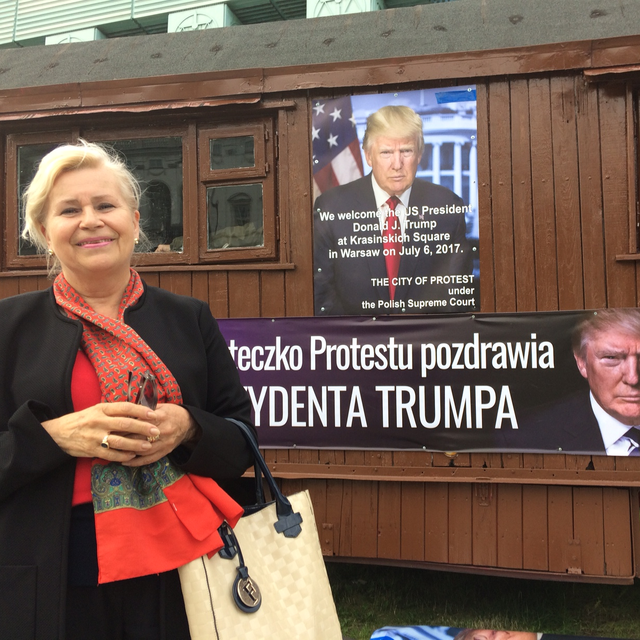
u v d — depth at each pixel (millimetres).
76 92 3447
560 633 2943
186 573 1296
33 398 1270
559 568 2961
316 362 3229
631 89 3008
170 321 1472
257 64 3410
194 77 3342
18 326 1338
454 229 3156
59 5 8359
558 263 3057
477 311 3123
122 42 3818
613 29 3104
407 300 3180
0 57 3957
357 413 3176
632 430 2938
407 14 3457
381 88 3225
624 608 3191
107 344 1350
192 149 3443
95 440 1200
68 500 1242
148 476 1328
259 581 1373
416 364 3137
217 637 1272
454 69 3131
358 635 2984
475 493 3070
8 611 1197
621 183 3010
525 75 3104
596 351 2990
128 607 1309
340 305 3234
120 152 3521
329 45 3393
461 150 3158
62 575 1209
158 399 1342
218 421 1407
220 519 1369
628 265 2990
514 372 3055
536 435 3021
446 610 3199
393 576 3582
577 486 2980
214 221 3436
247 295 3342
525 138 3105
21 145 3588
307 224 3287
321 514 3193
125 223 1403
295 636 1349
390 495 3143
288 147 3318
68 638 1248
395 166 3199
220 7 7715
